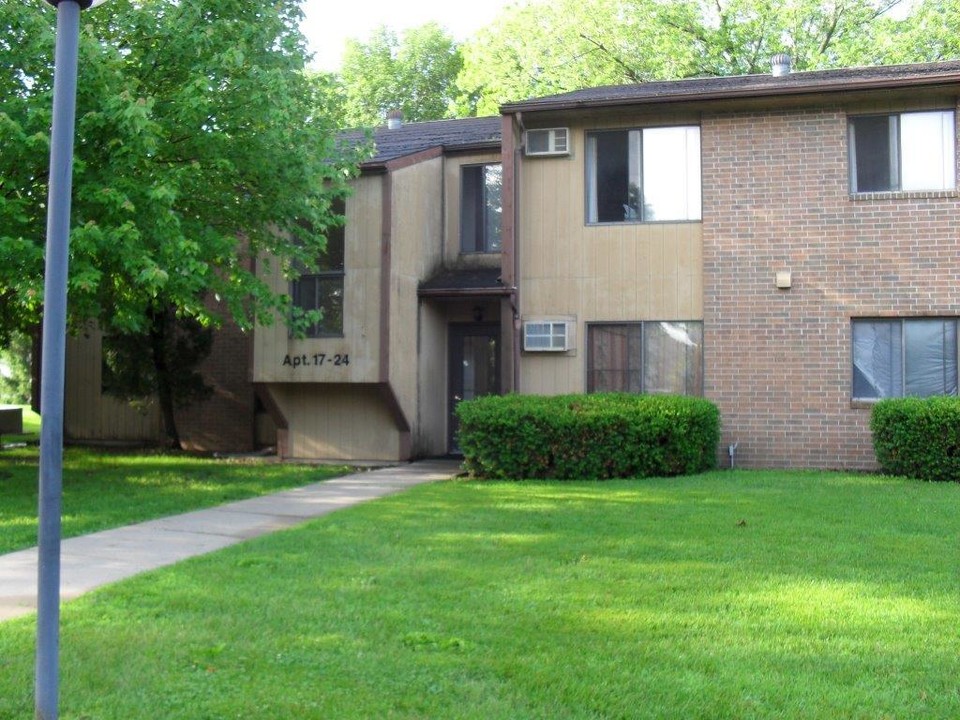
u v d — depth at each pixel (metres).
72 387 20.97
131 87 10.94
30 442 20.92
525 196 15.48
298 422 16.36
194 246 10.97
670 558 7.48
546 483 12.39
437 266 16.78
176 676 4.81
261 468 14.84
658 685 4.67
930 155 13.98
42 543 3.94
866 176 14.21
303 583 6.68
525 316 15.39
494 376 16.86
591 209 15.26
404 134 19.34
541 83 31.16
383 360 14.88
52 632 3.95
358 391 15.97
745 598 6.24
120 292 12.44
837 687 4.65
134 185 10.77
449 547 7.97
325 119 13.73
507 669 4.89
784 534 8.45
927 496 10.76
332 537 8.46
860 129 14.27
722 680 4.74
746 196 14.52
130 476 13.73
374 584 6.65
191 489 12.21
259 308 13.28
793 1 28.62
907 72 14.57
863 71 15.41
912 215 13.94
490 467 13.05
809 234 14.27
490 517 9.49
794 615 5.85
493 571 7.03
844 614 5.87
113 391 18.34
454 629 5.58
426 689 4.64
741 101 14.33
